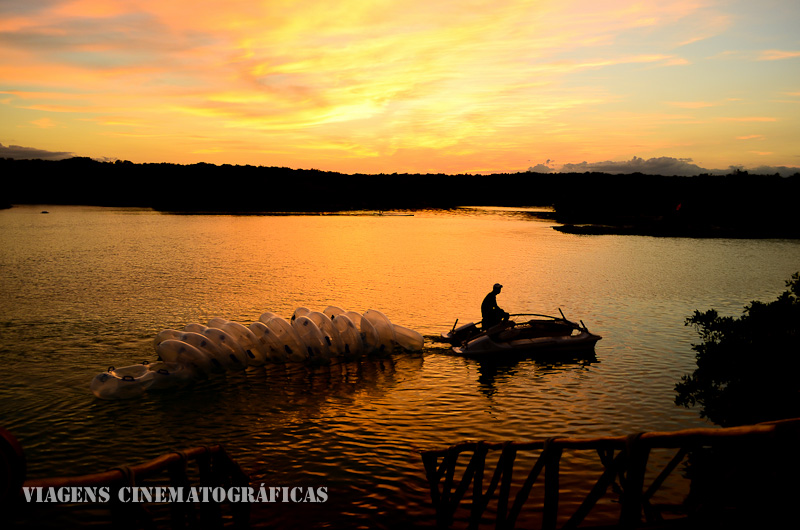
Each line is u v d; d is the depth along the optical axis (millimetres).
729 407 9359
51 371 16438
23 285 32906
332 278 36719
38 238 68875
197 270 40375
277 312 25516
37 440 11797
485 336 18719
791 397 8969
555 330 19375
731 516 3393
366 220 118375
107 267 41688
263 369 16891
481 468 7137
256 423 12742
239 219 118375
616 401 14023
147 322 23094
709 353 9930
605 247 60062
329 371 16844
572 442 4809
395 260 47719
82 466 10664
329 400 14312
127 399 14227
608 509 8602
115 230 84188
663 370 16688
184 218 120125
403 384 15586
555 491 5039
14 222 102812
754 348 9422
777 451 3221
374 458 10859
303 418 13062
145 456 11102
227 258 48406
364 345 18422
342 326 18406
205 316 24469
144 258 47969
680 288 32875
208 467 5973
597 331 22000
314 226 97312
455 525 8203
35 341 19844
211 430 12344
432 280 36125
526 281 35719
